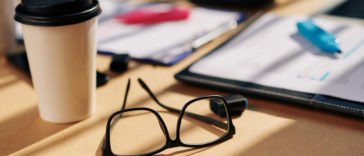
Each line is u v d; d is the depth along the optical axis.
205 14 0.91
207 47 0.74
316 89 0.53
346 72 0.57
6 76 0.66
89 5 0.47
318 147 0.44
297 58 0.63
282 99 0.52
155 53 0.71
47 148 0.46
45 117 0.51
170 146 0.45
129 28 0.84
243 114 0.52
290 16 0.83
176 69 0.66
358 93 0.51
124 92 0.59
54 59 0.46
